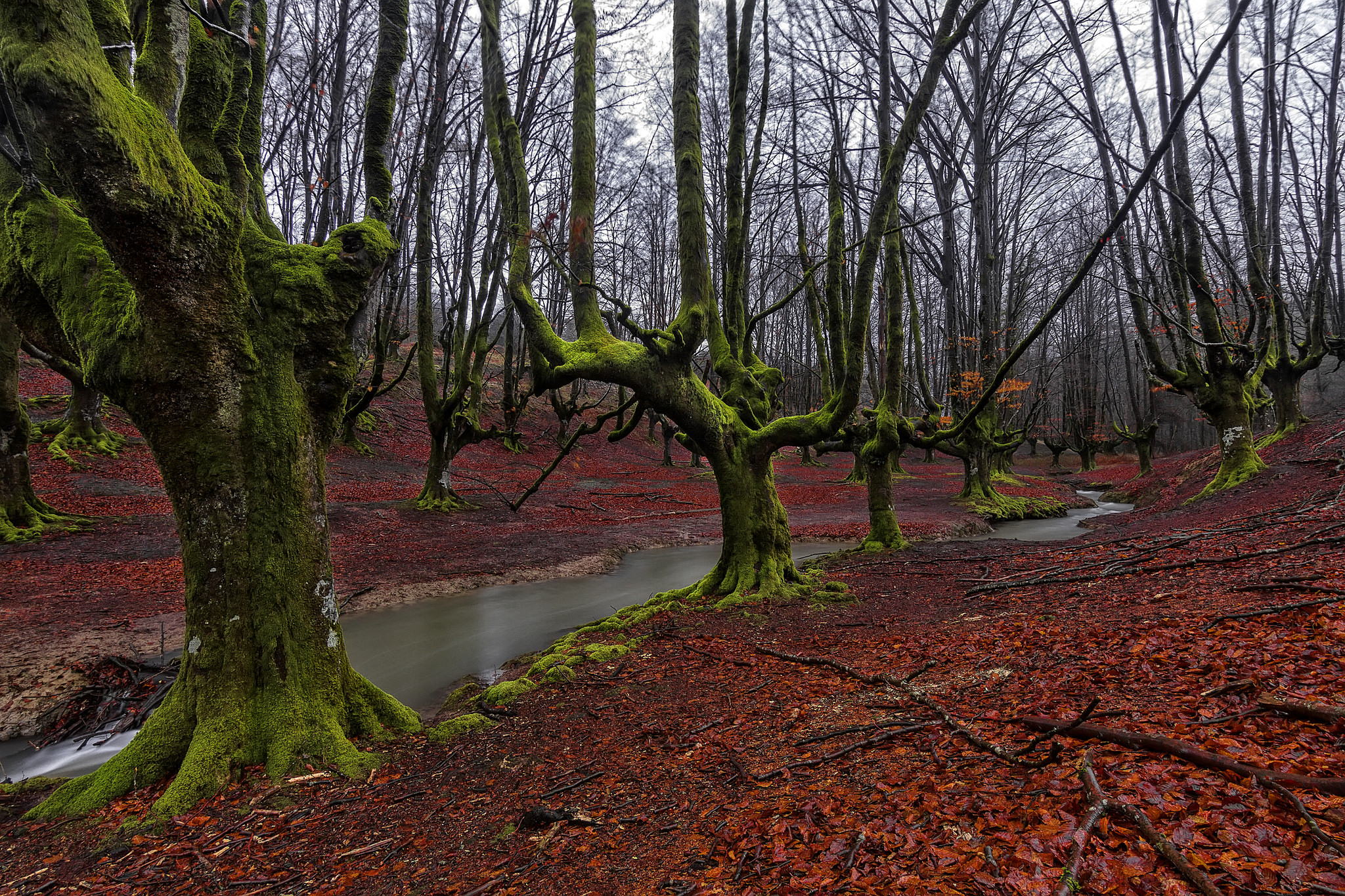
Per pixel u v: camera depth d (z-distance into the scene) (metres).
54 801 4.26
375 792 4.16
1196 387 14.68
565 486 26.75
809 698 4.96
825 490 27.62
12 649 7.53
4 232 4.71
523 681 6.29
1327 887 1.80
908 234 25.70
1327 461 12.42
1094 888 1.99
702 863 2.83
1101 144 8.64
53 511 13.58
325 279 4.98
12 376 12.82
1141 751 2.89
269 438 4.72
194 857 3.47
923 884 2.23
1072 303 38.78
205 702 4.50
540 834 3.37
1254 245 14.62
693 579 13.19
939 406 22.64
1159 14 12.93
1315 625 4.23
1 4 3.07
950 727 3.70
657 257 37.31
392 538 15.58
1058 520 20.48
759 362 11.16
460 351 20.19
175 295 4.07
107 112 3.26
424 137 19.17
